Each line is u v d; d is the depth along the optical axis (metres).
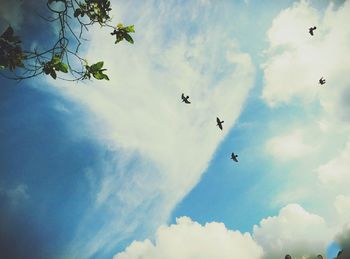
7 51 2.81
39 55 2.96
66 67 3.04
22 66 2.89
